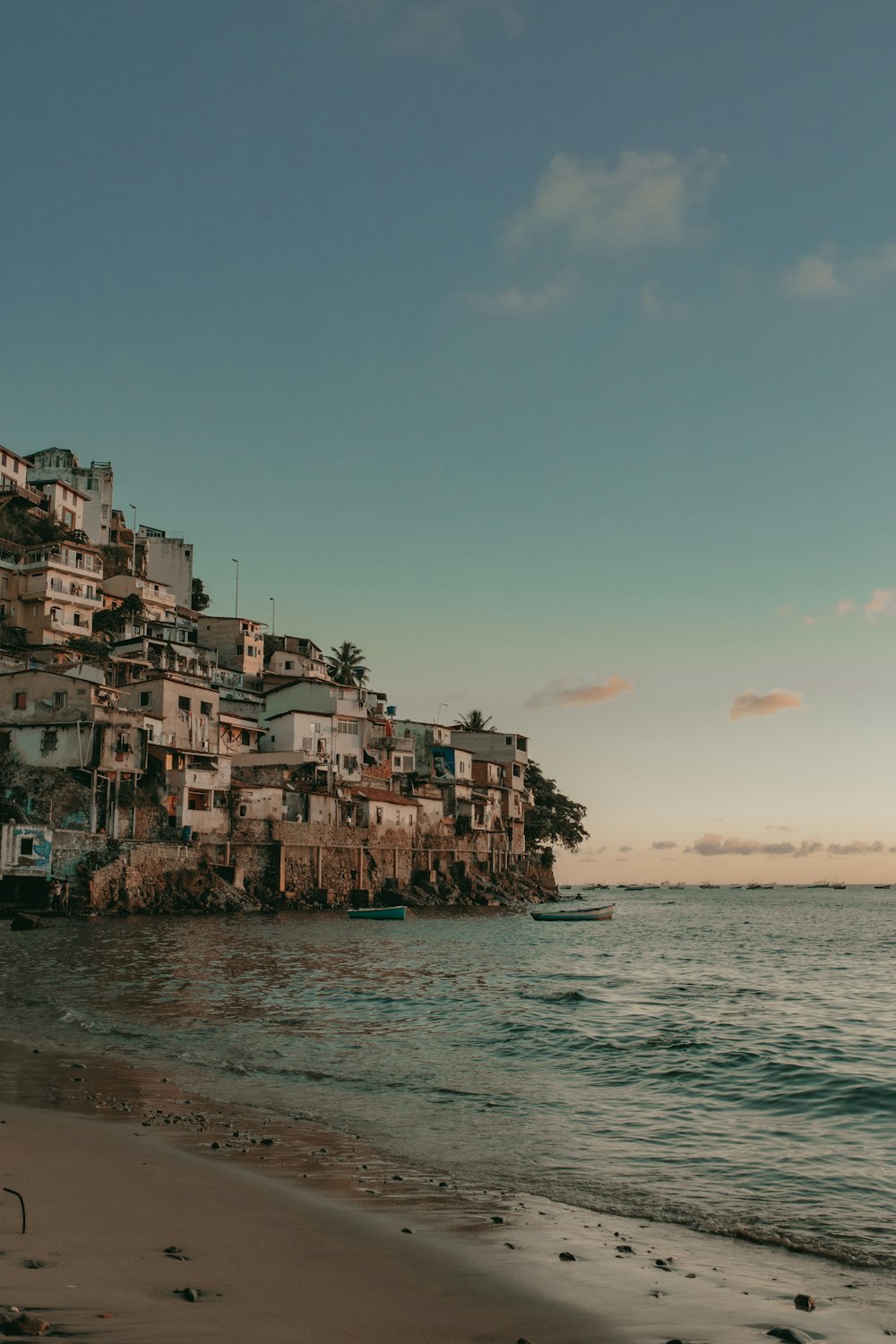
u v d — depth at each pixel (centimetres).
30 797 8288
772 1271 1209
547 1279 1110
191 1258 1074
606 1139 1906
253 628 13312
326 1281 1044
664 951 7406
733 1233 1364
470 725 17812
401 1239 1220
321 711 11956
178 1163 1512
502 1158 1727
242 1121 1870
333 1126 1880
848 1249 1311
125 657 10725
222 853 9331
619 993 4441
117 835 8469
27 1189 1292
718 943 8462
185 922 7694
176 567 14375
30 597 10556
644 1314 1018
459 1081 2388
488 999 3988
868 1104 2231
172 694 9412
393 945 6788
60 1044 2628
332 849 10750
